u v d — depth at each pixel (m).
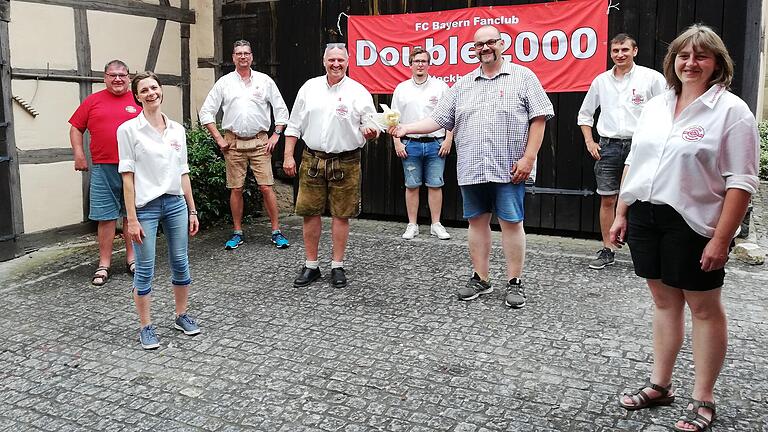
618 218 2.78
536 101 3.90
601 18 5.42
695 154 2.40
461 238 5.83
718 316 2.56
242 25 7.15
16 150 5.46
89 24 6.06
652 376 2.83
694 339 2.63
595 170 4.93
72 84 5.93
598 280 4.57
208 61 7.32
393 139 6.23
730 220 2.36
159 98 3.47
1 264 5.29
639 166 2.59
